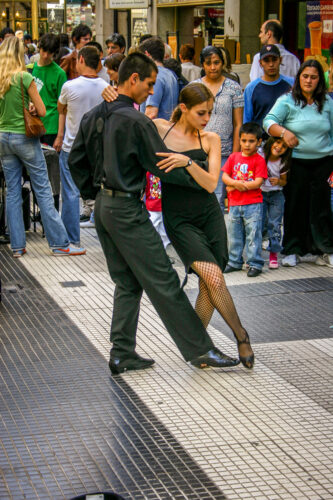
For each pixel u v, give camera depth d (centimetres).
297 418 504
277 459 453
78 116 891
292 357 601
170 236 570
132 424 493
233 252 825
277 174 815
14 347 618
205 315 589
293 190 838
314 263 867
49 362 589
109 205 532
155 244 538
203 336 564
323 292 760
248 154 793
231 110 874
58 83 1087
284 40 1541
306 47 1488
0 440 471
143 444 469
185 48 1296
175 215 563
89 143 542
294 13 1516
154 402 524
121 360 567
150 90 534
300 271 834
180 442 471
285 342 630
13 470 440
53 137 1102
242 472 439
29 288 771
